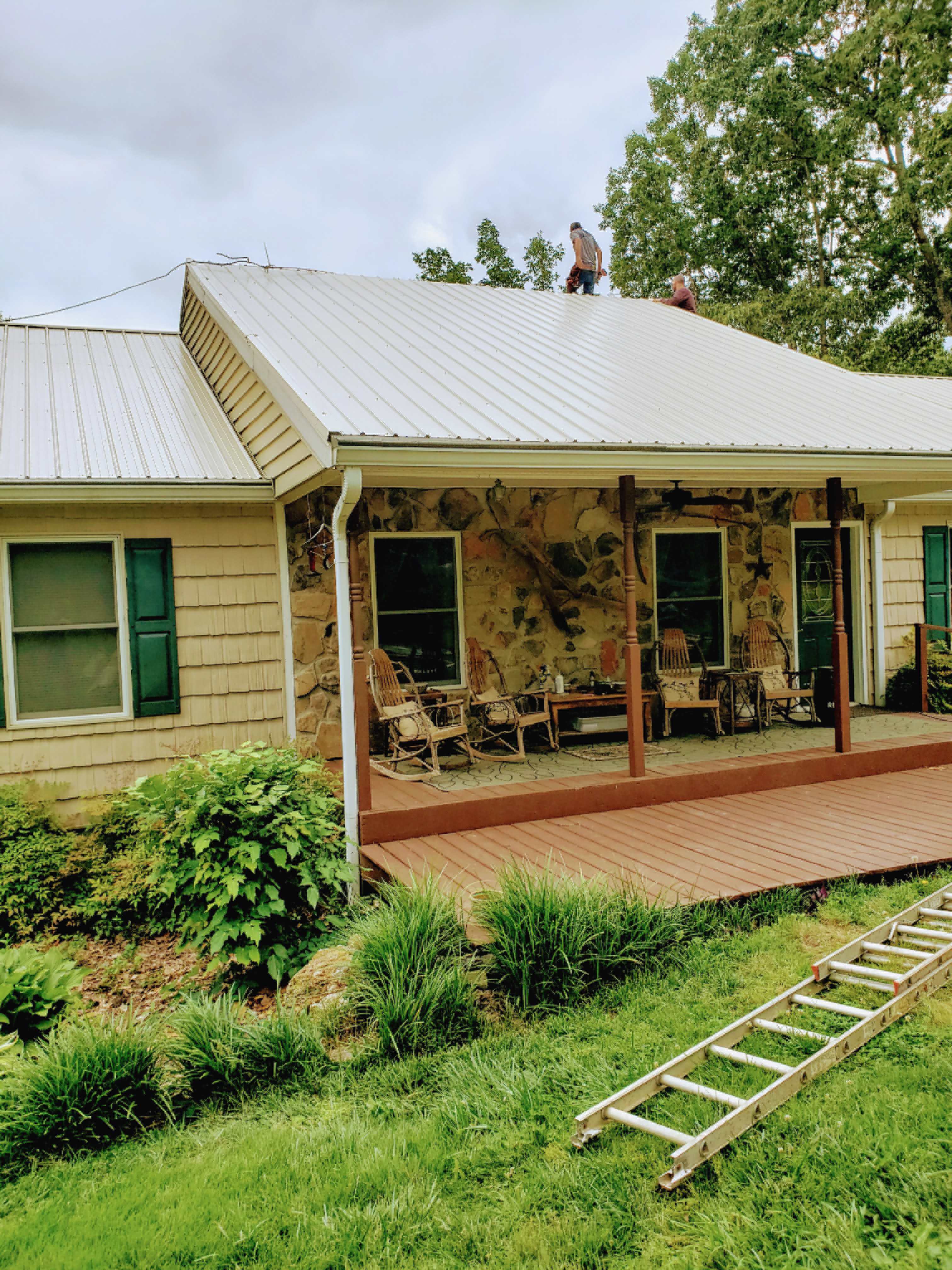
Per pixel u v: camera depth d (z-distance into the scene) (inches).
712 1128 102.2
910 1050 125.5
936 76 811.4
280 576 281.4
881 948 148.7
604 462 219.6
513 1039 138.3
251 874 176.4
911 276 888.9
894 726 346.3
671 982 152.6
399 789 256.4
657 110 1013.8
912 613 421.7
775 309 881.5
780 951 162.9
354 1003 146.7
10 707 247.9
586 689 335.3
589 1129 109.5
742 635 377.1
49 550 255.0
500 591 335.0
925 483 365.7
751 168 916.0
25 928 210.8
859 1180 98.4
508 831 229.1
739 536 378.3
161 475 255.6
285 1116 124.3
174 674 265.4
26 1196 110.3
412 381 250.2
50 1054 131.3
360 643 219.8
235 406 297.9
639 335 384.5
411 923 151.7
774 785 270.2
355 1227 98.3
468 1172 107.3
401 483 247.0
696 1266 89.0
